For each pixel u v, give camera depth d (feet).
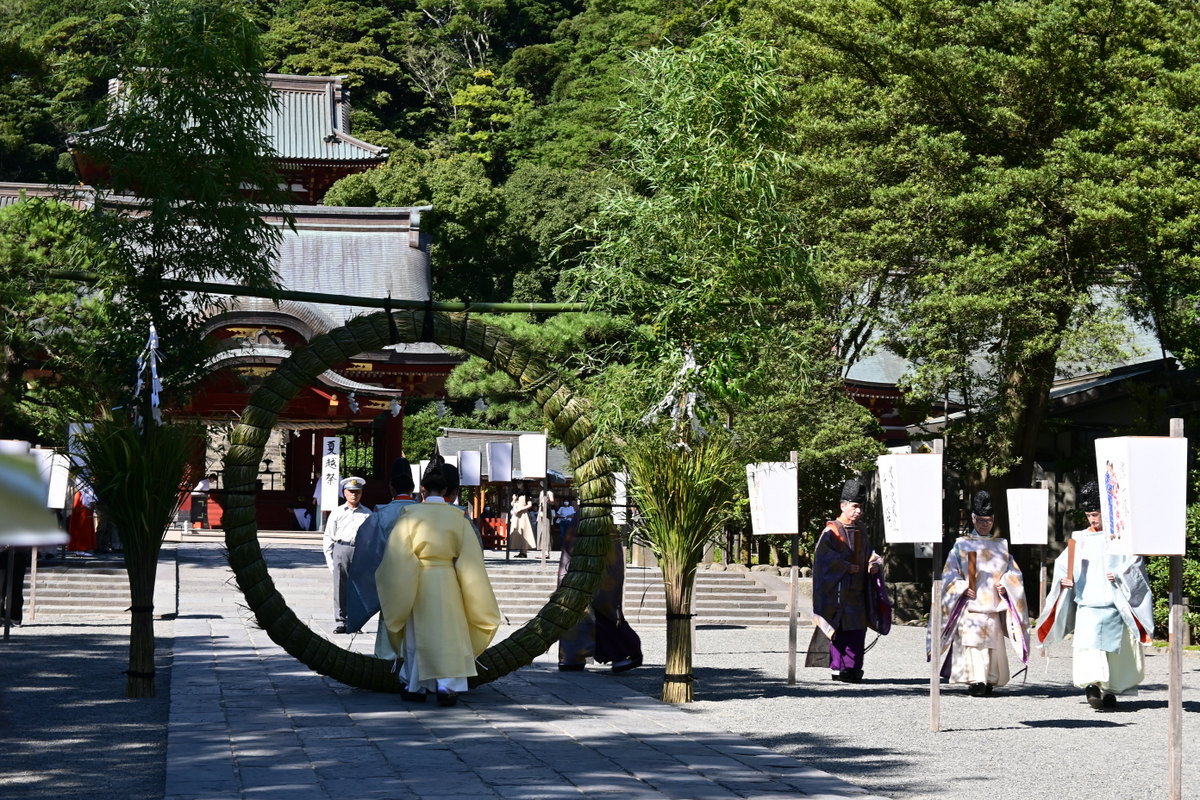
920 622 62.18
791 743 25.08
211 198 34.12
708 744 23.72
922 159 59.00
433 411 157.58
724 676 37.24
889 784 20.90
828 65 65.00
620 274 33.58
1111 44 60.90
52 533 3.36
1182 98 56.49
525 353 32.01
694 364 32.96
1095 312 58.85
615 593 36.81
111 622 50.34
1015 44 61.36
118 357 34.50
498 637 50.24
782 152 35.42
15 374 53.31
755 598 61.62
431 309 31.78
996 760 23.58
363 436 116.26
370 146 148.36
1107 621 30.83
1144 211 53.83
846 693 33.58
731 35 34.88
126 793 19.22
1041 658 46.47
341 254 123.03
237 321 95.76
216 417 98.94
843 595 35.91
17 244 49.73
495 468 68.49
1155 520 18.99
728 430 32.94
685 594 30.71
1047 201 58.49
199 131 33.68
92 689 31.19
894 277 62.49
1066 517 65.98
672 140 34.17
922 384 57.67
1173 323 62.39
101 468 29.68
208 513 109.19
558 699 30.04
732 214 34.17
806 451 60.49
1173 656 19.22
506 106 193.77
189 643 41.57
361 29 207.00
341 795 18.30
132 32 34.99
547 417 32.14
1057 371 63.98
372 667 30.55
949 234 59.88
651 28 166.20
